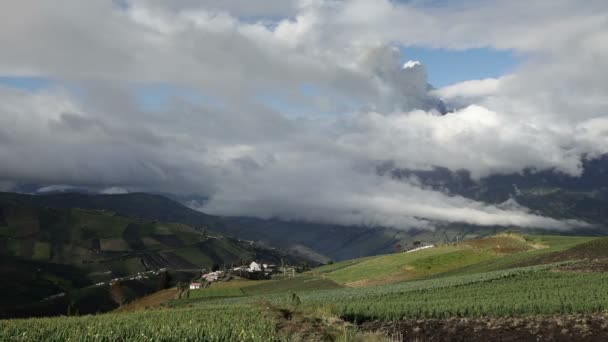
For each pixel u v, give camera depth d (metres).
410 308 51.88
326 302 66.31
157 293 150.75
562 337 40.94
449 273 117.25
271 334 31.61
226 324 35.75
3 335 28.56
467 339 43.44
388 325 48.94
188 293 130.88
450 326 46.94
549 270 80.31
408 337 45.50
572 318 44.56
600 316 44.09
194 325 33.56
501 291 63.12
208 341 28.39
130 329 31.28
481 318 47.94
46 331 30.48
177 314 49.19
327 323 39.12
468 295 62.84
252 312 47.66
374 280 126.06
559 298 51.50
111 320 41.06
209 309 55.69
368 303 58.50
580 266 79.69
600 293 53.97
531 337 41.88
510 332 43.56
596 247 100.31
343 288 119.12
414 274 125.19
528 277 74.81
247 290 141.00
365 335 34.91
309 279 150.88
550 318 45.31
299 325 36.78
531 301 50.28
